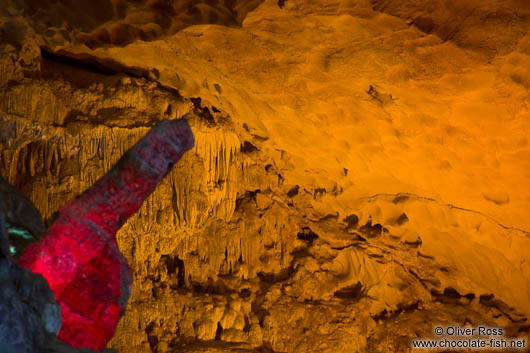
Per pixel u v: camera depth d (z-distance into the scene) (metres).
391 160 6.87
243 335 6.71
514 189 6.51
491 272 7.74
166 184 6.55
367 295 7.62
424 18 4.62
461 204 7.20
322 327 7.01
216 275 7.14
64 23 5.01
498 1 4.31
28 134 5.91
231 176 7.28
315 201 8.14
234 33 5.34
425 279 7.91
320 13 4.79
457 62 4.88
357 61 5.25
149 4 4.66
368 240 7.91
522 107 5.20
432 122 5.93
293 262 7.63
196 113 6.94
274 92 6.14
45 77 6.31
